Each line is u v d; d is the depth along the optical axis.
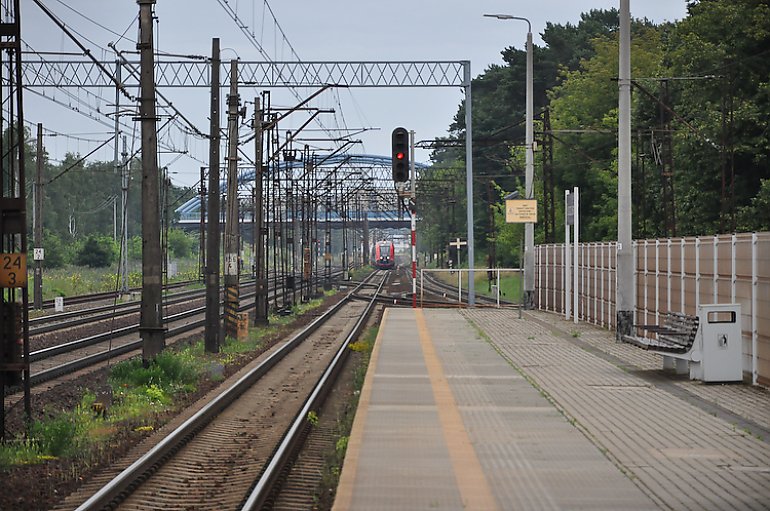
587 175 125.69
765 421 25.19
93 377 41.97
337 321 83.06
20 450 25.00
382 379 34.03
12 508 19.42
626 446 21.88
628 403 28.31
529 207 76.00
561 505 16.77
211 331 53.16
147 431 28.86
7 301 27.23
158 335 42.19
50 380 41.25
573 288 68.62
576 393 30.45
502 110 173.12
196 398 37.09
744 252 32.72
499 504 16.86
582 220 127.12
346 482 18.53
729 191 82.44
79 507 18.22
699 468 19.59
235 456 25.44
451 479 18.75
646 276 47.69
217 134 52.94
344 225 185.88
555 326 59.50
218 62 52.69
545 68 169.75
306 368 47.72
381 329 57.06
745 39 83.94
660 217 102.56
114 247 182.50
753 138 80.00
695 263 38.34
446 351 44.09
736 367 32.44
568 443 22.23
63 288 114.00
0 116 26.48
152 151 42.31
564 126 128.88
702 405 27.91
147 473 22.44
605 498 17.22
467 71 100.12
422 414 26.36
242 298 123.25
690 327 34.81
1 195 26.61
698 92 86.06
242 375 44.22
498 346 46.41
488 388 31.67
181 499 20.78
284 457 23.50
